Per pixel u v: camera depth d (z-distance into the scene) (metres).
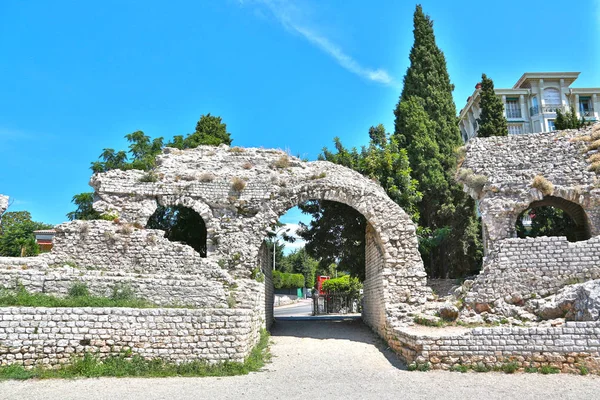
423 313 20.06
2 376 13.01
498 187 26.28
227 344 14.90
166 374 14.06
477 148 28.58
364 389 12.77
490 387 12.80
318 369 16.03
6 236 40.00
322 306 51.41
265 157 28.78
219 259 24.39
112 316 14.53
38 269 19.72
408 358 16.58
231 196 26.00
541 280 19.42
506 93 60.75
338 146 36.91
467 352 15.26
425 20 45.84
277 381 13.81
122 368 13.99
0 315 13.93
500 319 18.39
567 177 26.00
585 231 28.27
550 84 60.69
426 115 39.56
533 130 59.91
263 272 25.52
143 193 25.70
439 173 36.78
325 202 33.28
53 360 13.96
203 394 11.88
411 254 22.98
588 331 14.66
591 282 16.72
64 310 14.30
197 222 33.97
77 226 22.81
